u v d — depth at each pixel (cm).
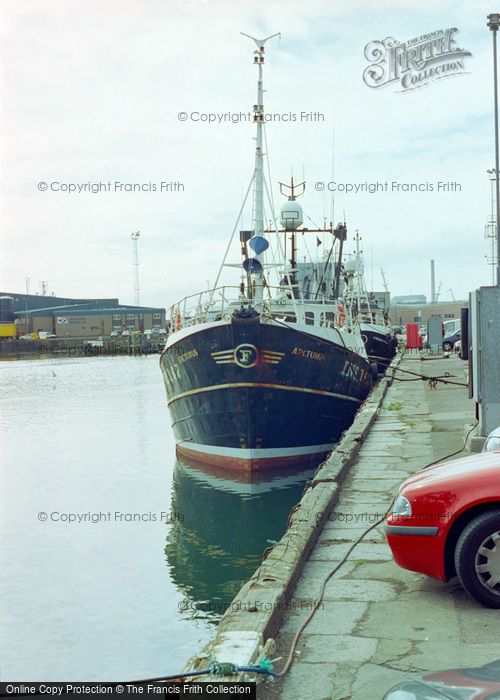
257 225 2314
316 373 2142
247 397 2028
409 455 1335
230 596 1197
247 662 493
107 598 1202
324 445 2239
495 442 908
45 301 18275
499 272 2852
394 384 2886
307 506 906
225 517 1700
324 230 2838
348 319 2616
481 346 1218
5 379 7681
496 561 600
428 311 10744
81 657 970
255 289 2262
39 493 2081
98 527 1673
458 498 609
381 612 614
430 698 318
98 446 2959
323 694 481
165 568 1354
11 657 977
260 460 2098
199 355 2080
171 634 1048
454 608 611
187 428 2294
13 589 1252
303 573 724
